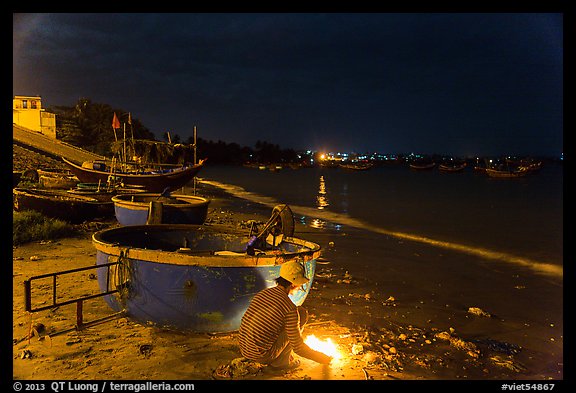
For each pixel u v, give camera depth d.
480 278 9.71
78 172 24.42
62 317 6.00
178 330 5.46
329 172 130.12
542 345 5.99
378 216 23.19
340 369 4.91
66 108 86.25
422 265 10.91
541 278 9.80
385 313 7.07
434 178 88.19
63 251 10.20
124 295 5.41
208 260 5.15
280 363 4.73
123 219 11.94
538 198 37.94
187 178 25.34
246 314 4.62
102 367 4.68
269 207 25.78
